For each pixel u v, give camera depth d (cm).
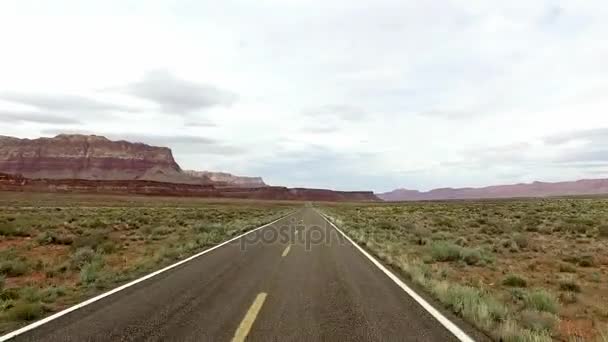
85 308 739
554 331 690
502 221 3244
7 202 7225
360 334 597
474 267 1362
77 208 5806
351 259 1405
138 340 562
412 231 2541
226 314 696
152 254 1547
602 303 916
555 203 7194
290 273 1116
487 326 616
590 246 1869
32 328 618
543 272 1281
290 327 626
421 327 634
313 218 4575
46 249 1708
